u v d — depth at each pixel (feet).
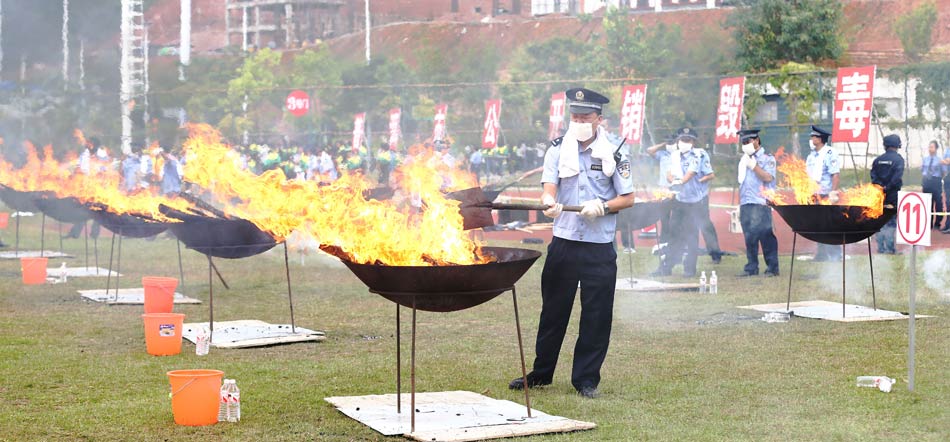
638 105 90.33
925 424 21.72
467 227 24.26
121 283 50.98
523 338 34.01
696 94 146.51
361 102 172.86
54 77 164.86
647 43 172.76
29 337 34.22
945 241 68.69
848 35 190.90
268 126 175.83
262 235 34.68
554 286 25.48
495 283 21.44
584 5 264.31
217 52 263.08
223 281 49.08
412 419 21.08
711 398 24.50
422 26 285.84
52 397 24.90
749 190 51.70
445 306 21.57
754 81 135.95
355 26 302.45
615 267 25.27
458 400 24.16
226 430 21.59
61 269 51.60
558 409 23.44
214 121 164.96
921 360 29.19
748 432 21.12
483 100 176.35
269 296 46.01
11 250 68.90
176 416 22.15
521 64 179.73
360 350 31.91
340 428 21.70
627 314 39.06
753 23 158.40
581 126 24.81
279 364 29.43
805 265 56.65
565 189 25.36
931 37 182.09
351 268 21.65
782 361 29.22
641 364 29.04
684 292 45.85
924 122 127.13
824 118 136.98
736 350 31.12
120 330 35.91
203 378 22.00
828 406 23.54
